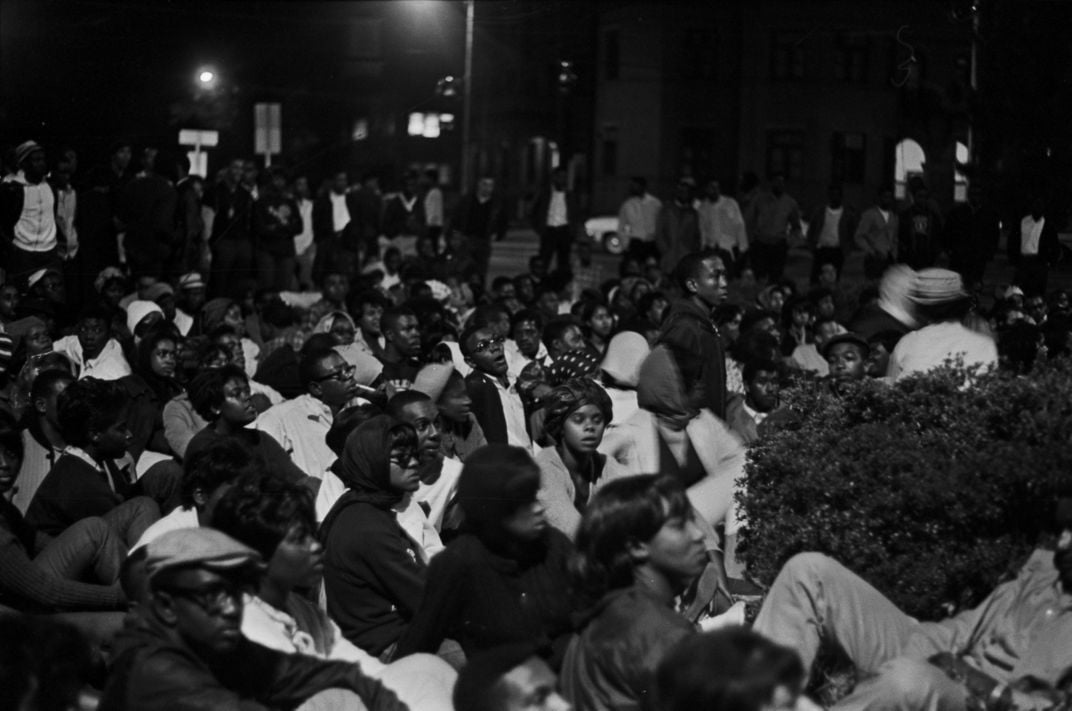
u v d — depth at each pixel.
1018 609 5.53
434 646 5.77
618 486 5.15
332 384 9.09
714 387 8.31
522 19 24.09
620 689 4.86
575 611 5.40
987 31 10.32
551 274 18.81
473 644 5.71
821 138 36.78
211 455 6.61
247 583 5.10
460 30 28.97
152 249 15.38
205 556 4.89
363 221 22.11
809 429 6.26
